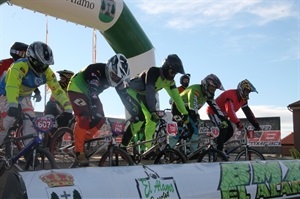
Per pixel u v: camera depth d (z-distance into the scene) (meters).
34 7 7.72
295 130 17.61
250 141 11.70
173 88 5.88
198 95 6.43
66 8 7.97
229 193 3.46
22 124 4.79
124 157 4.74
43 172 2.53
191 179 3.24
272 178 3.92
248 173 3.72
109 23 8.92
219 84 6.29
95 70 4.77
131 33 9.41
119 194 2.74
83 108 4.70
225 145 6.91
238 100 6.55
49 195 2.41
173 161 5.36
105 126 5.78
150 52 9.88
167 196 3.02
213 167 3.52
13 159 4.21
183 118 5.92
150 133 5.68
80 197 2.54
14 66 4.36
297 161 4.45
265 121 11.70
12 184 2.40
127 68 4.84
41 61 4.37
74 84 4.77
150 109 5.38
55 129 5.68
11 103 4.20
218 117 6.34
